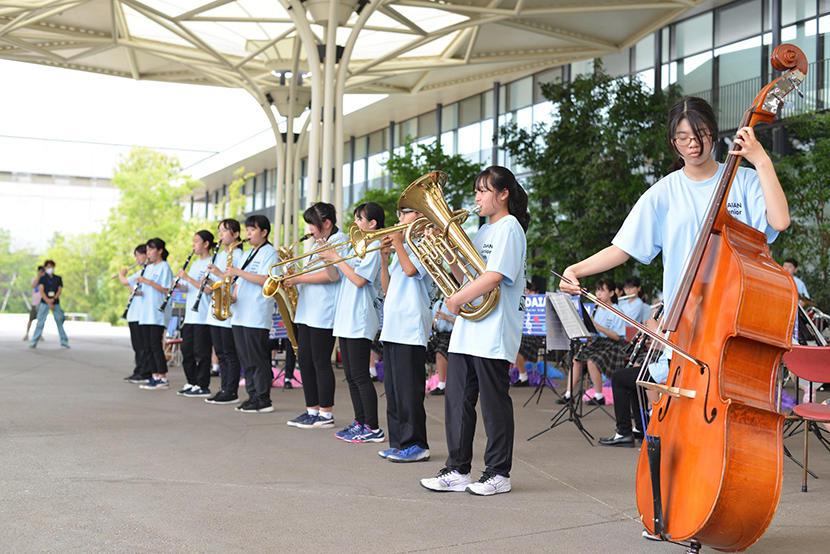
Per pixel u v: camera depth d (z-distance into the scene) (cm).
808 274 1509
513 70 2255
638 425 748
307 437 727
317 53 1611
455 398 534
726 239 345
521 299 529
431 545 405
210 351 1040
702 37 1969
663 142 1612
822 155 1497
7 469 554
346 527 435
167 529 421
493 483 521
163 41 2100
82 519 435
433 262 534
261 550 391
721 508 323
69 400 948
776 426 333
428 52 2142
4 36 1920
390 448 645
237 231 909
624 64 2177
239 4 1842
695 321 347
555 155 1708
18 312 6388
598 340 989
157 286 1111
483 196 526
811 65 1722
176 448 655
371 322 720
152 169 4316
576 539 420
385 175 3225
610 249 406
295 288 842
